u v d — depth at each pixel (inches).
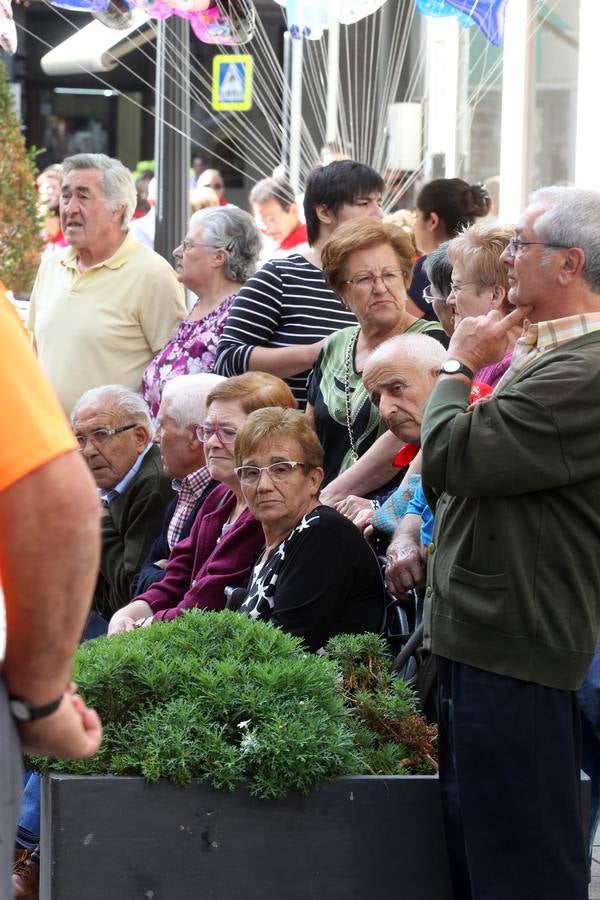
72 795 156.3
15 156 514.9
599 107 465.7
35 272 517.7
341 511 212.8
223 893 158.2
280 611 188.9
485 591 150.2
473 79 606.9
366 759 166.7
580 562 149.6
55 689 102.4
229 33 346.9
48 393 99.1
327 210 269.4
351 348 233.0
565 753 149.9
